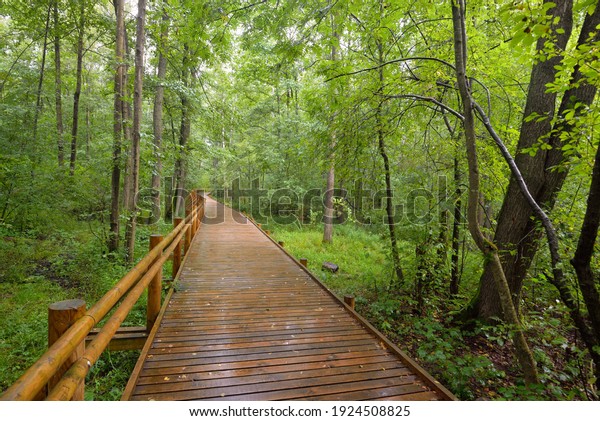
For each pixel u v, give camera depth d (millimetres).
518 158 4445
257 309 4406
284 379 2775
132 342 3564
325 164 5992
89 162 8469
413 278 5727
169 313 4160
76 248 7348
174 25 4688
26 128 9180
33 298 5059
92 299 5227
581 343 4094
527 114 4363
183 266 6555
